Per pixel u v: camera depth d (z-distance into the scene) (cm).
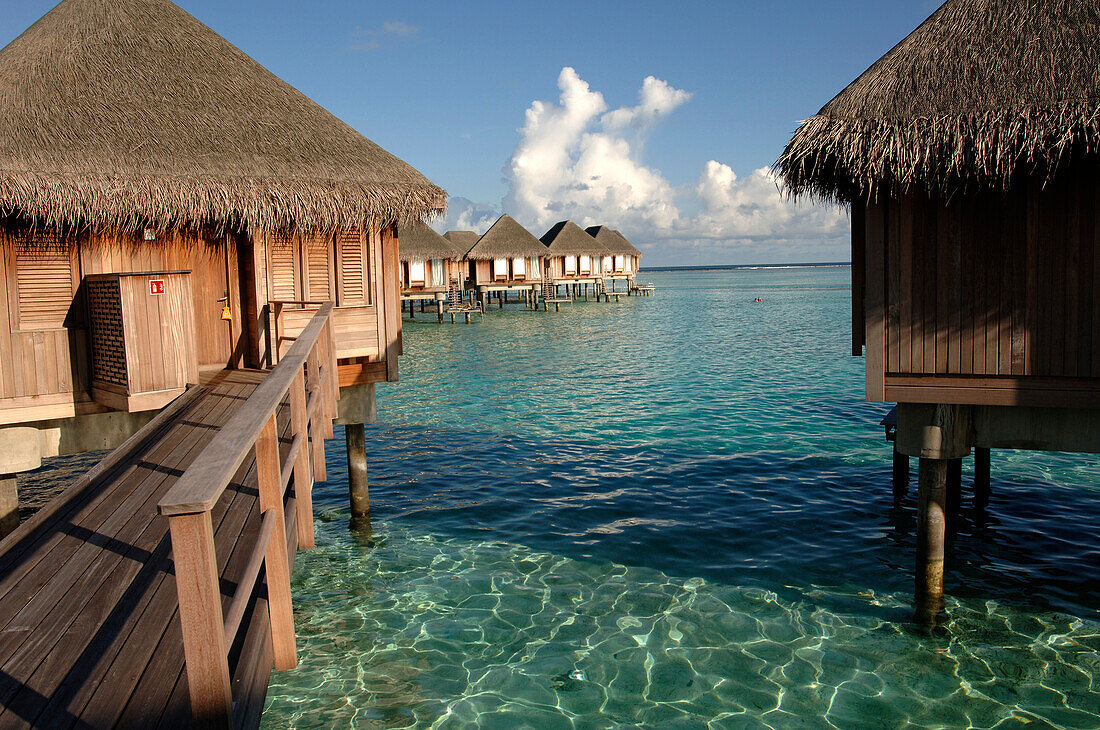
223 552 401
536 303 5391
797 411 1555
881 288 616
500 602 705
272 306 842
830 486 1030
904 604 684
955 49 596
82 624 346
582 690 557
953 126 546
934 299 605
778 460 1168
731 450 1239
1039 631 634
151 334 712
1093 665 581
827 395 1739
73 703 284
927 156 551
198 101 837
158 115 795
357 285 895
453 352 2909
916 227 604
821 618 662
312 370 651
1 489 734
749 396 1750
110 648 325
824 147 593
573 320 4519
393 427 1511
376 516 959
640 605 693
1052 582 725
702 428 1414
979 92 558
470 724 517
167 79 847
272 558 379
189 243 843
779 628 645
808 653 604
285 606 383
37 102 748
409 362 2603
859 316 679
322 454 648
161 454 593
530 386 2003
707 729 508
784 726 511
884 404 1608
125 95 801
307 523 531
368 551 840
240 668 305
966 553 794
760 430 1383
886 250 612
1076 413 593
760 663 591
